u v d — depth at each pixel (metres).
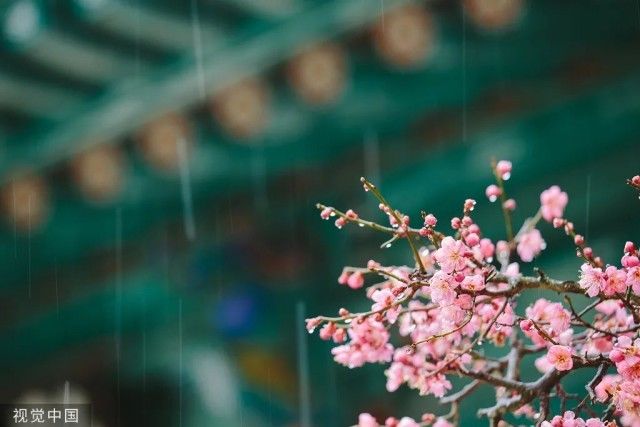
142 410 11.59
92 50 8.95
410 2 8.64
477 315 2.79
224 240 11.09
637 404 2.41
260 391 11.20
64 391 11.58
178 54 9.16
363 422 3.06
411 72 9.27
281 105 9.40
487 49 9.20
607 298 2.50
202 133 9.59
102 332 11.45
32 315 11.30
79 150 9.55
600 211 9.97
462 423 10.00
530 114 9.84
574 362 2.51
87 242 10.57
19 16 8.77
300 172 10.39
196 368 11.32
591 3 8.86
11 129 9.68
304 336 11.32
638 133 9.52
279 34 8.89
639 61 9.23
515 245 3.15
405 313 2.88
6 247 10.62
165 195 10.32
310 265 11.16
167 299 11.33
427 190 10.39
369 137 9.92
